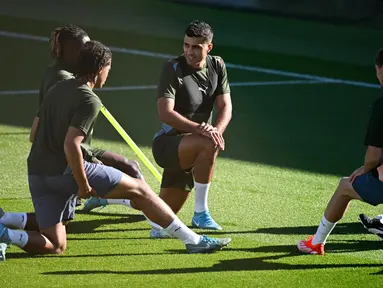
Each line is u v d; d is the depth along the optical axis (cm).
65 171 1270
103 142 1991
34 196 1291
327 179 1812
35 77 2591
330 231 1348
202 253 1337
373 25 3706
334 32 3550
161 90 1447
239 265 1298
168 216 1309
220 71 1488
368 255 1367
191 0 3919
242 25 3553
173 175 1483
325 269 1295
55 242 1300
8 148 1892
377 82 2759
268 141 2077
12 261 1277
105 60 1258
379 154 1257
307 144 2073
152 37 3256
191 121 1445
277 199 1656
